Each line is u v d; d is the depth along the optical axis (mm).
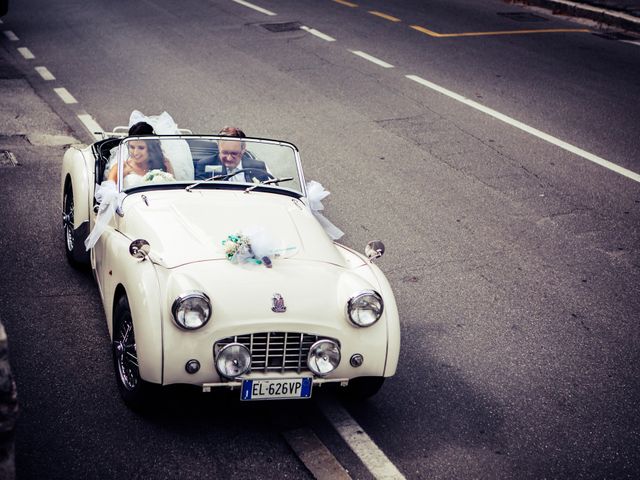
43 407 5285
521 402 5742
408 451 5145
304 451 5051
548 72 14391
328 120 11508
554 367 6188
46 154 9820
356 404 5598
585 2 19469
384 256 7789
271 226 5660
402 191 9328
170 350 4742
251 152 6406
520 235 8406
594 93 13320
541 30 17562
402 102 12445
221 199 5957
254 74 13484
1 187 8828
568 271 7715
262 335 4863
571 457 5199
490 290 7273
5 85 12328
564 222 8766
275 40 15688
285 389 4930
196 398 5523
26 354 5863
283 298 4918
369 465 4984
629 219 8930
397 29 16953
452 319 6770
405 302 6980
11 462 3752
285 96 12438
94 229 5984
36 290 6789
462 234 8359
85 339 6117
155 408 5234
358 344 5012
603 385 6004
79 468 4758
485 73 14125
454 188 9500
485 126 11586
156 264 5059
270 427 5277
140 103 11781
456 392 5805
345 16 17953
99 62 13805
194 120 11156
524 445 5285
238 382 4859
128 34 15750
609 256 8062
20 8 17703
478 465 5062
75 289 6852
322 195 6402
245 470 4852
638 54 15992
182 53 14555
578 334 6660
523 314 6914
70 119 11039
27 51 14289
